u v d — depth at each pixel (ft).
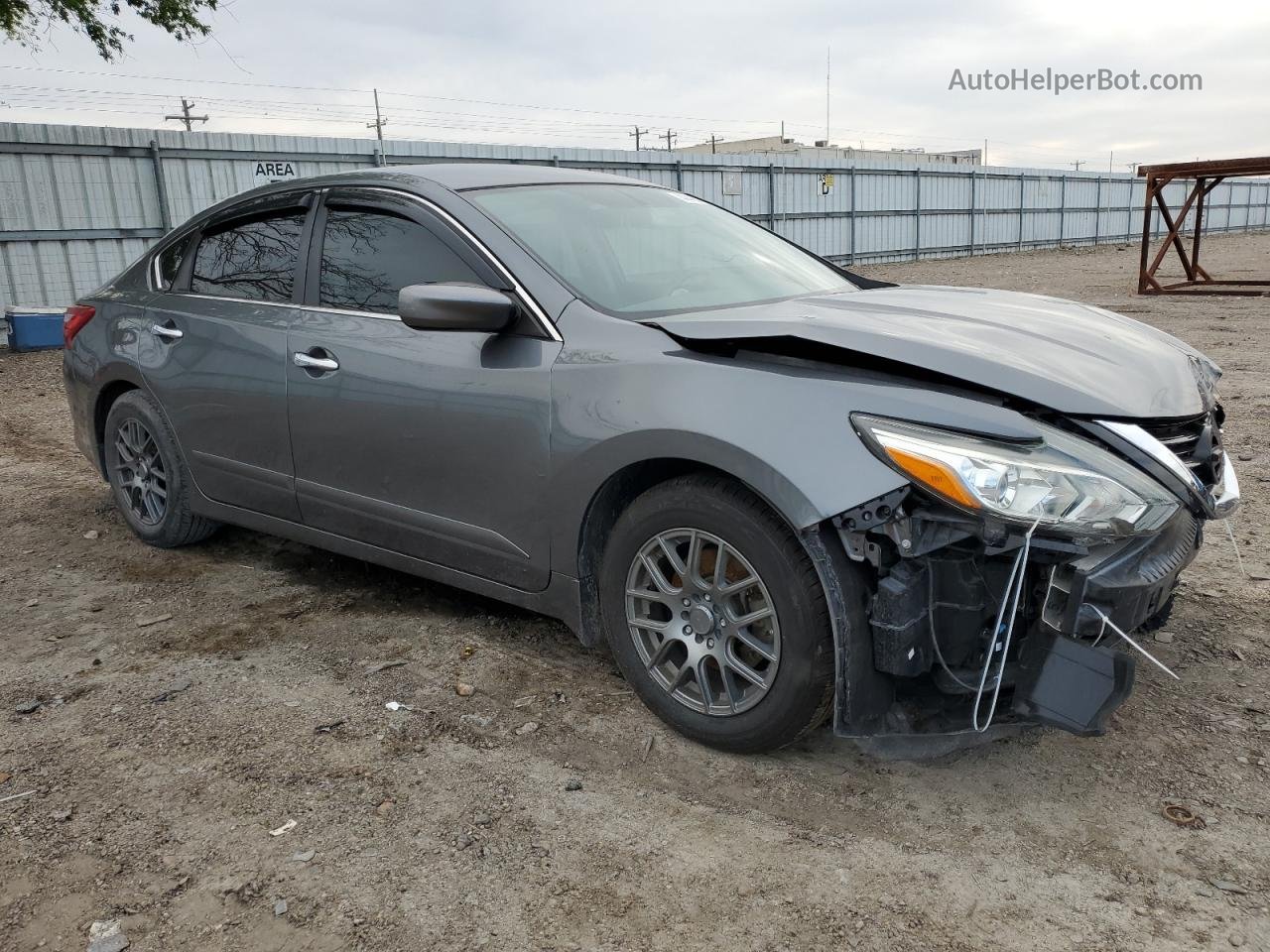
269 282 12.46
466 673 10.62
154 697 10.19
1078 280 69.41
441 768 8.80
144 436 14.60
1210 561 13.38
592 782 8.55
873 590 7.91
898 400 7.63
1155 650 10.77
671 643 9.07
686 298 10.30
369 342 10.89
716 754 8.96
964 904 6.97
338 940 6.70
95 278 48.88
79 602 12.92
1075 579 7.38
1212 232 154.20
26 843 7.79
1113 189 135.74
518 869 7.43
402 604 12.59
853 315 9.09
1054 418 7.62
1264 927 6.67
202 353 12.95
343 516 11.67
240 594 13.06
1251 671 10.25
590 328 9.35
